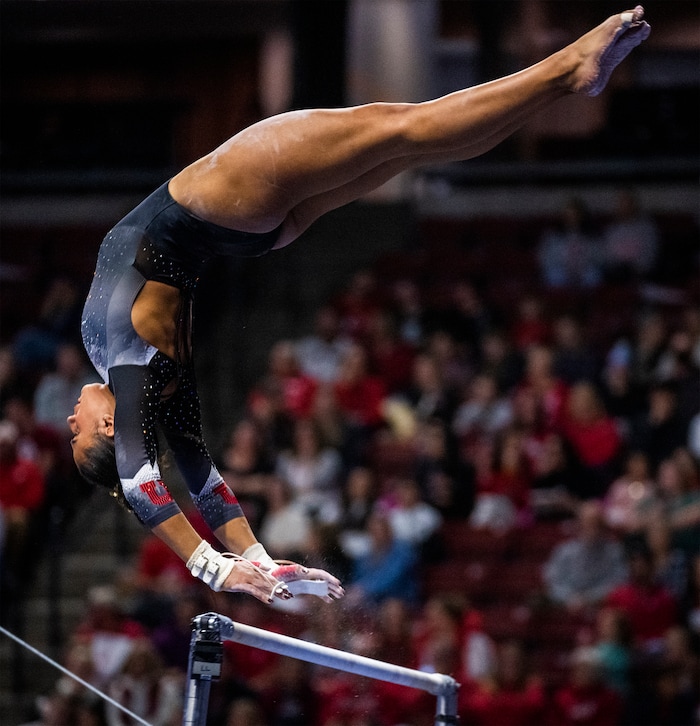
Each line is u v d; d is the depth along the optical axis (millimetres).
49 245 23516
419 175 24734
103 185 25000
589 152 24750
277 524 14641
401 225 24094
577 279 20391
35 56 31438
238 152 5711
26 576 16516
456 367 17953
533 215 24219
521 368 17516
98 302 5766
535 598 14344
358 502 15070
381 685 12758
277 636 5539
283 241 6094
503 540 15055
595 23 29141
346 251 23625
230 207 5699
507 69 27203
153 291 5742
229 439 18078
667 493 14805
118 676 13062
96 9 30938
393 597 14023
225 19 30859
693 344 17344
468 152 5855
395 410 17047
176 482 15734
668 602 13641
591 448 15859
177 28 31078
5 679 15734
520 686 12805
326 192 6035
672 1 30016
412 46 30000
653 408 16141
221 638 5309
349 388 17266
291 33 28328
